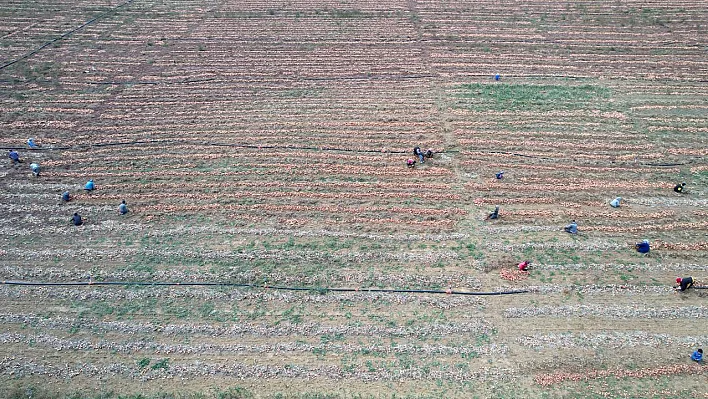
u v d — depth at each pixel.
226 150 20.75
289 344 13.42
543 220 17.38
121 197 18.30
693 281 15.04
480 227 17.09
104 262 15.74
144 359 13.05
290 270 15.55
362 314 14.27
